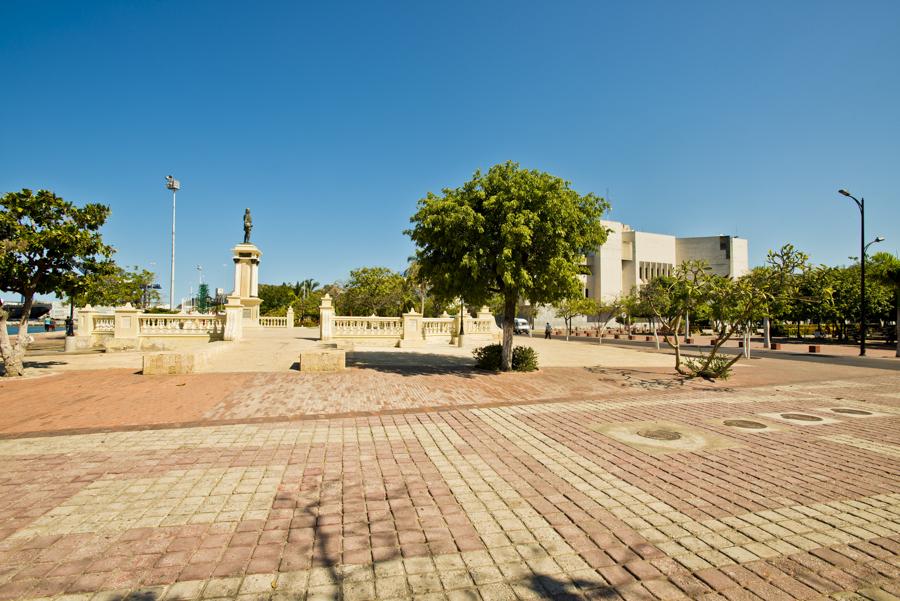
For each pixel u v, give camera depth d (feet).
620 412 29.73
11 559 11.37
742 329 71.61
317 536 12.68
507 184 44.37
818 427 25.68
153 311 139.95
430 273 48.14
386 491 16.01
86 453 20.10
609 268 226.58
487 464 19.01
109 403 30.42
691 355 75.72
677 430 24.89
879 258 123.44
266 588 10.25
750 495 15.79
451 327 88.94
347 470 18.19
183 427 24.86
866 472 18.16
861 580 10.74
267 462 19.10
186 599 9.86
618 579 10.69
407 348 75.36
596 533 12.94
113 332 76.02
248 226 106.73
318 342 77.05
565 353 75.46
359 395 34.09
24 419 26.23
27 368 44.96
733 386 41.88
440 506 14.75
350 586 10.34
